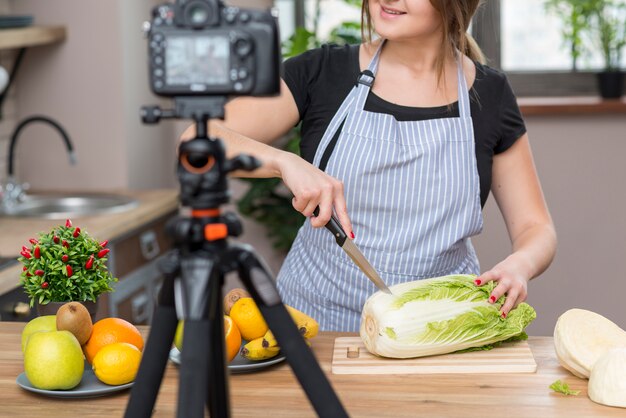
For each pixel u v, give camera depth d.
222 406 1.04
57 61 3.63
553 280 4.02
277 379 1.48
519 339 1.64
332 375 1.50
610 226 3.97
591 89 4.10
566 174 3.96
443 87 2.00
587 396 1.39
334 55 2.04
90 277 1.73
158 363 1.05
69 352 1.41
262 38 0.97
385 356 1.54
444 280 1.60
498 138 2.04
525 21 4.12
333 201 1.53
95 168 3.67
